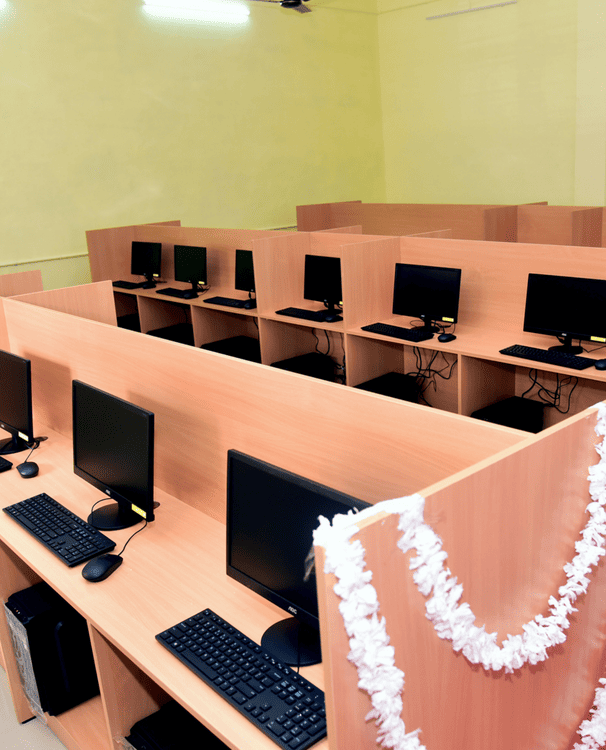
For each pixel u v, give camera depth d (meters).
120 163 6.32
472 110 7.57
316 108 7.68
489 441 1.24
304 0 5.59
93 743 2.05
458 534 1.03
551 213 5.59
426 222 6.48
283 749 1.16
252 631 1.50
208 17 6.64
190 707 1.29
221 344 5.20
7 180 5.69
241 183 7.20
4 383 2.54
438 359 4.21
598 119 6.59
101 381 2.41
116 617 1.57
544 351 3.33
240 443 1.84
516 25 6.98
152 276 5.83
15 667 2.25
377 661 0.92
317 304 4.82
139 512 1.91
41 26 5.67
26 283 3.32
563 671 1.33
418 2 7.65
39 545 1.91
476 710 1.15
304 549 1.39
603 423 1.25
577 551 1.27
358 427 1.49
